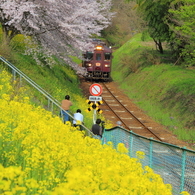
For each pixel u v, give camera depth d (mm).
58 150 9578
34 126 11180
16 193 7016
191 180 14070
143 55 92688
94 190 7512
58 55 43688
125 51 121062
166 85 61469
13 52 40406
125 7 161250
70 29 40469
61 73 61406
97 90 31797
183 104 49750
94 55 80812
